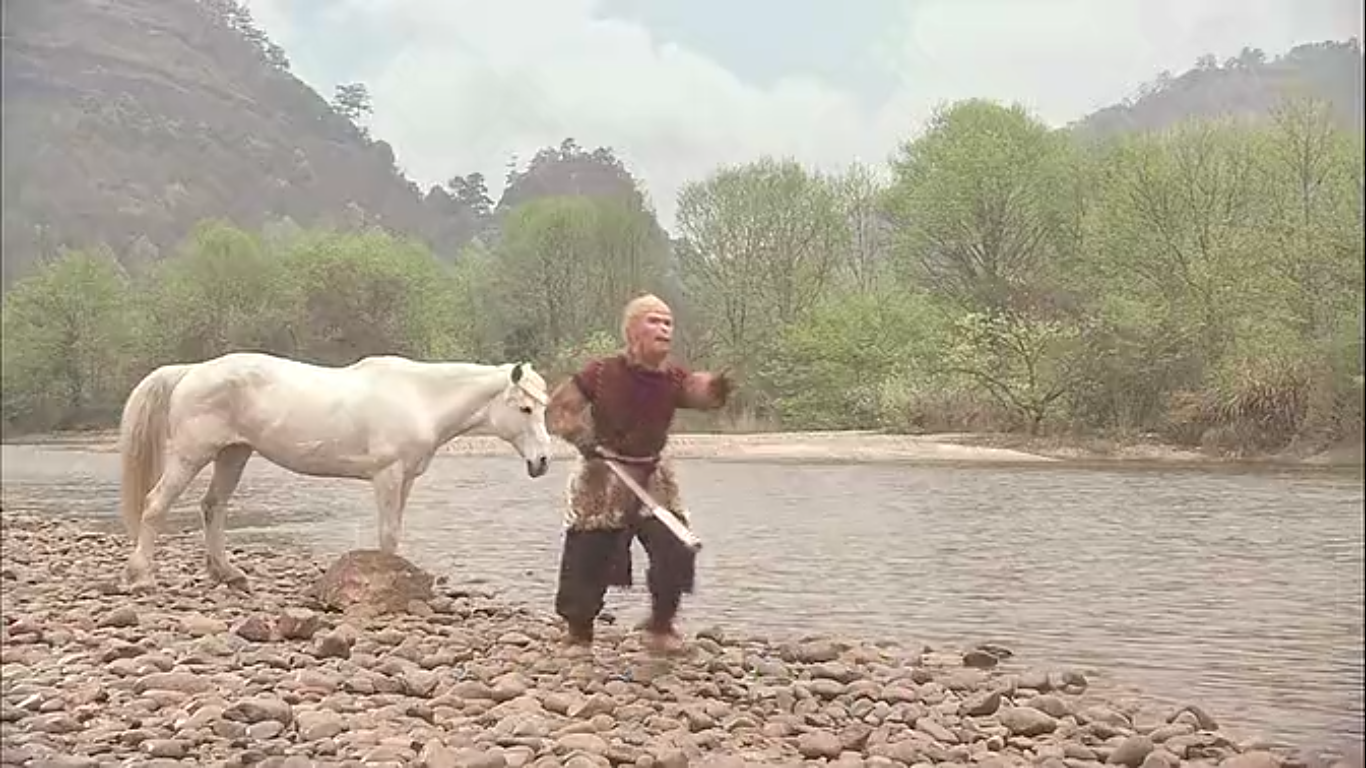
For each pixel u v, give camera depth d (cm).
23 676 557
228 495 820
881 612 687
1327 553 490
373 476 753
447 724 475
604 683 542
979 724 473
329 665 581
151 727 468
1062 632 609
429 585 742
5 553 1054
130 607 700
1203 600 597
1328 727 397
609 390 547
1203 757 406
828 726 477
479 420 762
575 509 569
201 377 781
